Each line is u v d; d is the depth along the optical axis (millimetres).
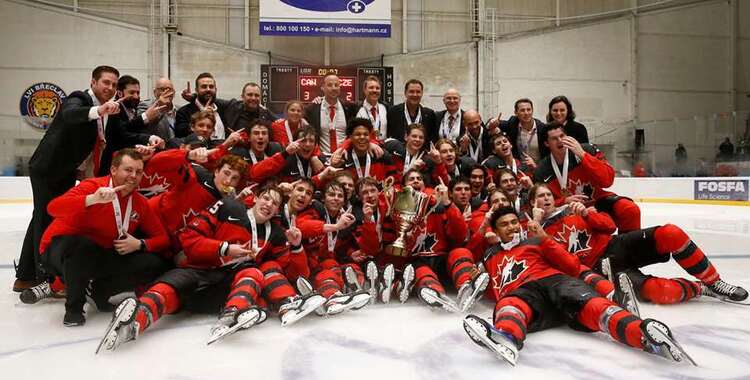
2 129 13891
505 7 18844
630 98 19375
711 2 19578
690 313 3293
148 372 2338
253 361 2475
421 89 6172
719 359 2502
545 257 3148
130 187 3078
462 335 2881
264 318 2725
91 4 17453
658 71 19484
